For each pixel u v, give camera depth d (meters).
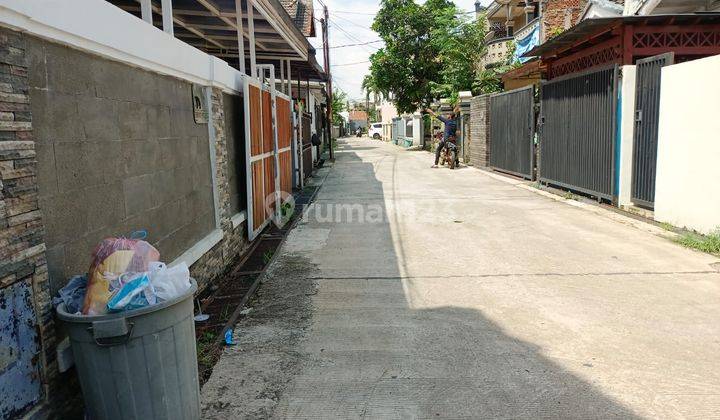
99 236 3.47
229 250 6.58
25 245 2.63
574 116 10.75
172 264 4.67
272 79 8.84
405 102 29.23
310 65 14.15
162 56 4.43
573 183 10.87
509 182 13.73
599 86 9.66
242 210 7.58
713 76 6.68
